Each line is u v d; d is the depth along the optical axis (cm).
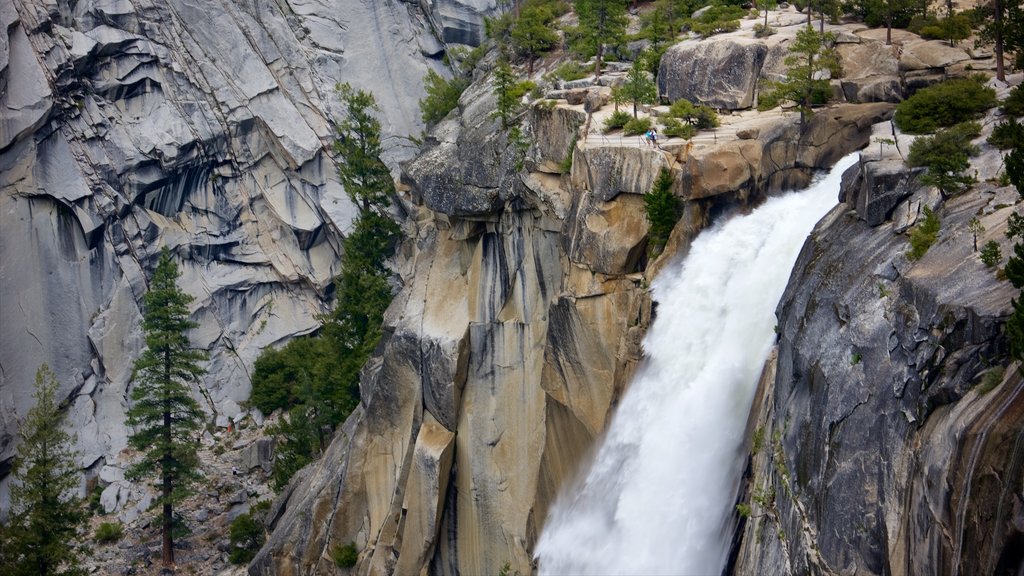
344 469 6550
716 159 4756
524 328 5838
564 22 7994
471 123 6738
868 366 3253
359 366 7625
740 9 6538
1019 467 2552
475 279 6088
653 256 4975
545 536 5491
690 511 4381
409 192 7781
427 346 6069
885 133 4341
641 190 5000
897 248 3462
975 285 3027
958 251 3222
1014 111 3938
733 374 4359
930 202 3541
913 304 3178
